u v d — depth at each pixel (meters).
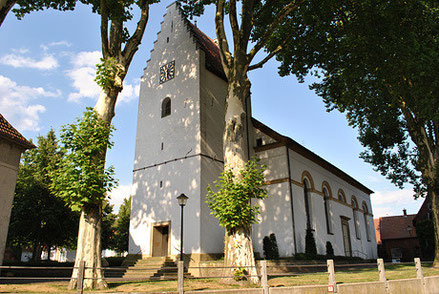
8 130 16.81
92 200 11.82
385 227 53.72
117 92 14.05
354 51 17.78
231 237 13.55
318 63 21.05
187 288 11.42
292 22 20.06
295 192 23.95
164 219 21.78
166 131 23.83
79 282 8.28
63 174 11.69
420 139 21.53
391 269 20.09
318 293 10.38
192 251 19.81
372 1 16.39
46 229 26.70
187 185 21.41
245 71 16.66
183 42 25.08
